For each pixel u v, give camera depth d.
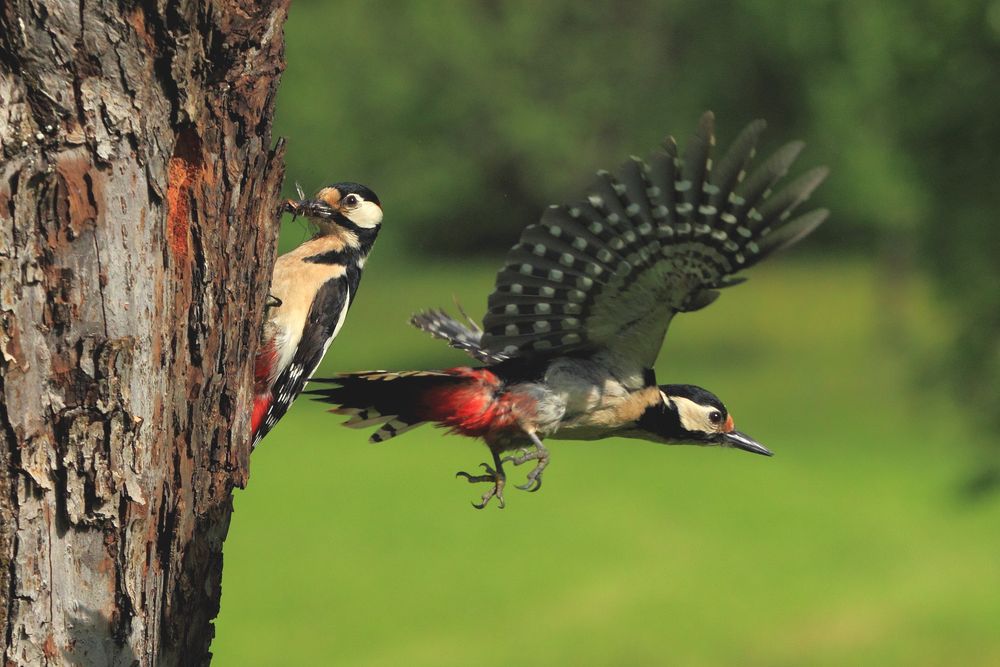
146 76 4.57
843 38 28.77
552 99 41.34
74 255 4.47
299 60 35.28
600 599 17.44
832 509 22.27
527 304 6.16
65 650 4.57
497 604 17.22
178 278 4.95
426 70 40.28
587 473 25.59
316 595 17.56
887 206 29.30
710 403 6.86
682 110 36.84
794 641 15.69
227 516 5.21
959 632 15.78
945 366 12.83
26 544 4.48
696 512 22.25
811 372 34.91
